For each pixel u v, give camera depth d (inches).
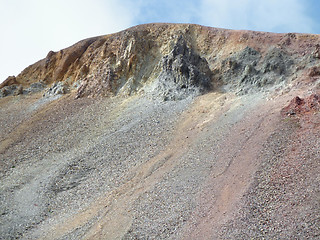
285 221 635.5
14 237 817.5
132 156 1115.3
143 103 1507.1
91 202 917.2
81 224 815.7
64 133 1393.9
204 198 788.0
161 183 910.4
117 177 1011.3
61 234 791.7
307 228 600.7
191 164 964.6
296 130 938.7
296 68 1398.9
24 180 1074.7
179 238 677.9
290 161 813.9
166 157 1046.4
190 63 1581.0
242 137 999.0
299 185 722.2
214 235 651.5
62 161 1167.0
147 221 760.3
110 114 1486.2
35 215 897.5
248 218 668.1
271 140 919.7
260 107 1176.2
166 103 1450.5
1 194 997.2
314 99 1024.9
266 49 1611.7
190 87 1492.4
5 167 1188.5
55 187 1011.3
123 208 839.7
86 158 1151.0
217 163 919.0
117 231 751.7
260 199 716.0
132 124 1337.4
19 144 1366.9
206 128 1163.3
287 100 1142.3
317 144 838.5
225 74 1552.7
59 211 910.4
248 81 1433.3
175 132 1207.6
